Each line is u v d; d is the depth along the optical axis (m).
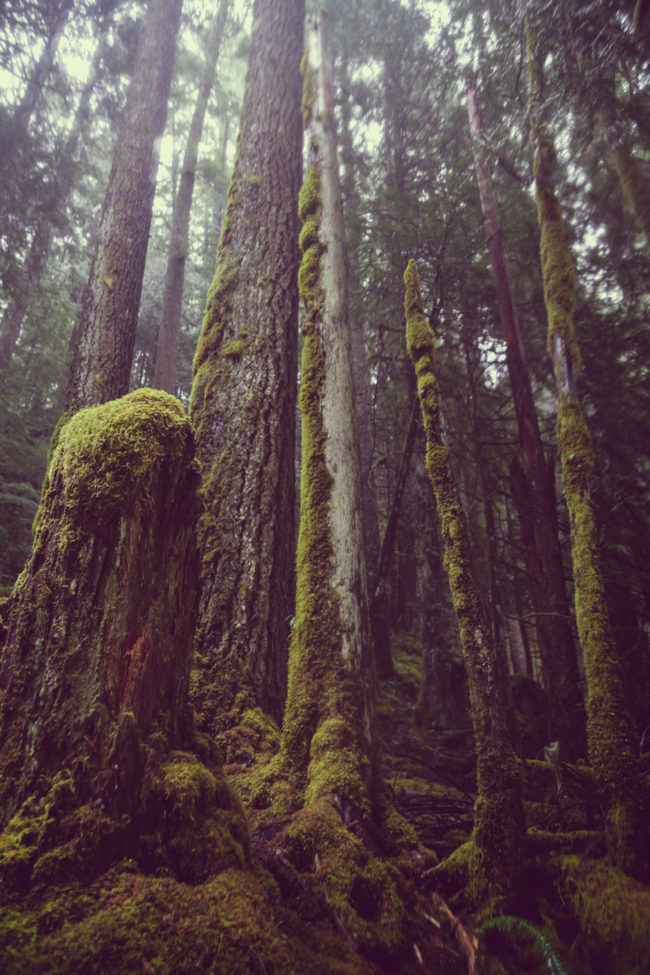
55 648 1.55
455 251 6.89
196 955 1.16
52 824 1.35
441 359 7.54
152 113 7.66
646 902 1.52
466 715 6.46
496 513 10.20
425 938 1.62
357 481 2.74
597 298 7.32
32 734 1.48
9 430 9.20
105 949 1.12
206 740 1.81
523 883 1.74
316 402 2.86
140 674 1.59
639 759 1.85
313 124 3.50
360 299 7.71
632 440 6.64
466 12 6.49
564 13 4.11
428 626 6.66
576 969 1.48
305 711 2.30
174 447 1.81
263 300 4.28
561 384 2.51
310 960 1.31
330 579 2.50
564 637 5.01
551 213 2.95
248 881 1.46
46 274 11.56
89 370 6.23
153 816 1.48
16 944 1.09
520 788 1.85
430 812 2.82
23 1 8.34
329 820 1.87
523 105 5.28
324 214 3.26
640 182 5.00
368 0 9.80
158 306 14.90
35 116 9.17
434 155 8.23
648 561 6.07
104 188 12.92
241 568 3.45
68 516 1.66
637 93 4.82
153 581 1.69
